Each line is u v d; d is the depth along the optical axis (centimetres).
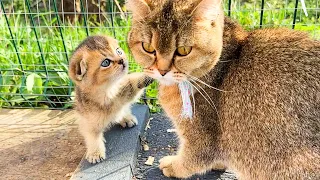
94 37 43
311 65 34
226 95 36
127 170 42
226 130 37
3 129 49
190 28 33
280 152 34
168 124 49
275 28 38
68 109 53
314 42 36
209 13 33
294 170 34
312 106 34
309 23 58
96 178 41
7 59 56
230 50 37
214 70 36
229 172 43
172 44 33
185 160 40
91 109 43
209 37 34
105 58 41
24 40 58
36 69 55
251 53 36
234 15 56
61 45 57
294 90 34
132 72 50
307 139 34
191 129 38
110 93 43
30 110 53
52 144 47
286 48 36
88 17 68
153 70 35
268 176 36
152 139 47
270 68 35
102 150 44
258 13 58
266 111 35
